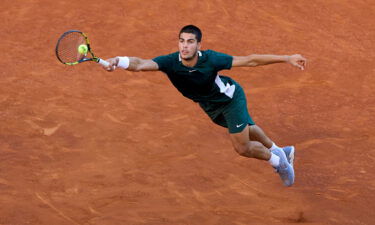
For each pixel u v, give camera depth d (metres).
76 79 24.22
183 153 18.95
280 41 29.67
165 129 20.44
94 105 21.97
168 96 23.16
